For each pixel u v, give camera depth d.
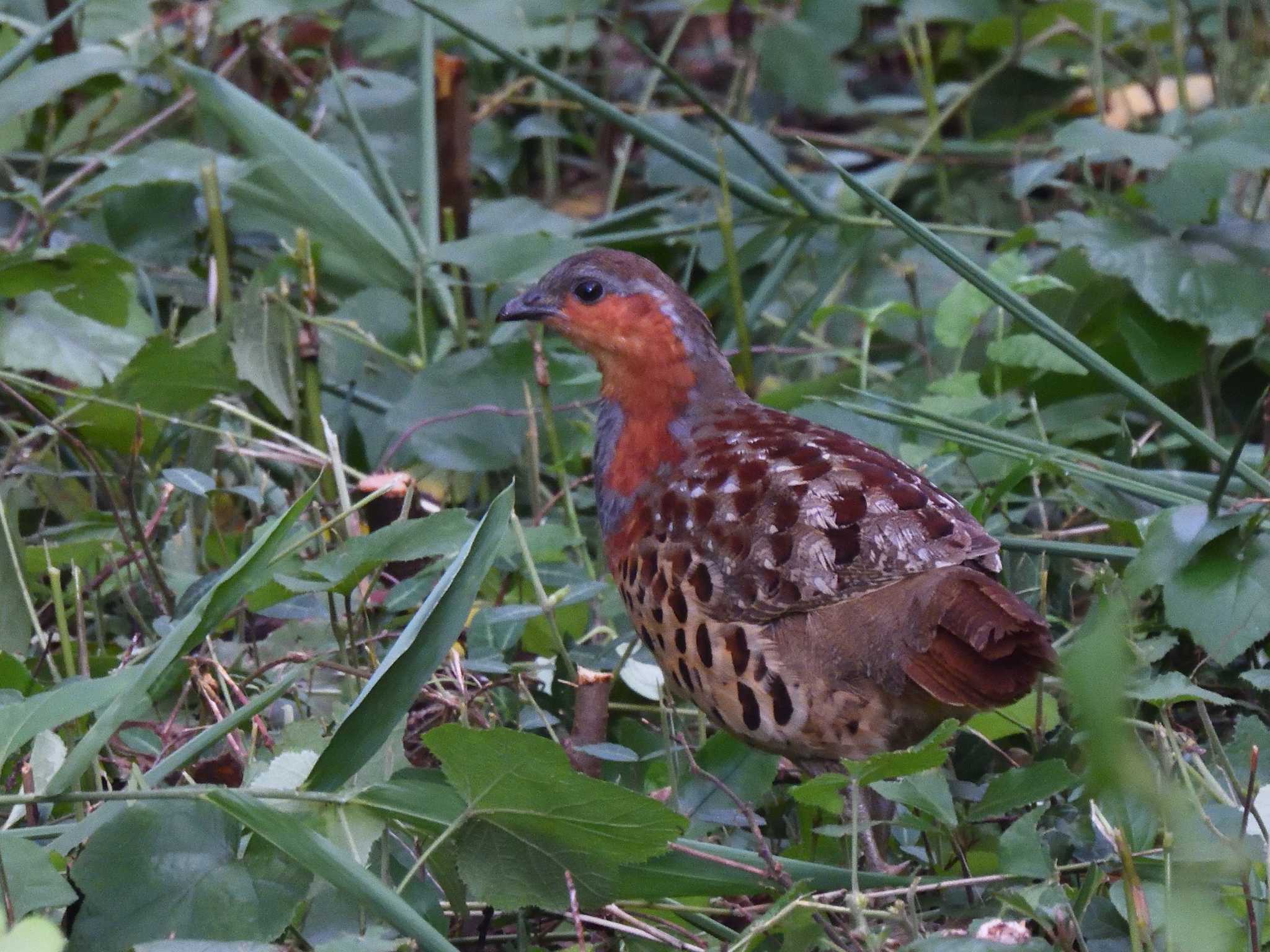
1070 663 4.45
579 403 9.41
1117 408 9.70
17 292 9.30
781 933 5.80
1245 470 7.29
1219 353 9.88
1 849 5.25
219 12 11.74
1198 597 7.09
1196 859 5.55
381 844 5.76
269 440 9.89
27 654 7.56
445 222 10.90
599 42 14.72
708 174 10.24
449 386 9.62
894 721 6.52
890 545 6.39
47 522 9.10
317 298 10.52
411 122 12.47
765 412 7.52
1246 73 12.41
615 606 8.39
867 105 13.82
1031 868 5.60
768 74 13.73
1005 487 7.85
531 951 5.83
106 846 5.54
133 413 8.78
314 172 10.88
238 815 5.29
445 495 9.77
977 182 13.11
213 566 8.88
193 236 11.16
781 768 7.69
